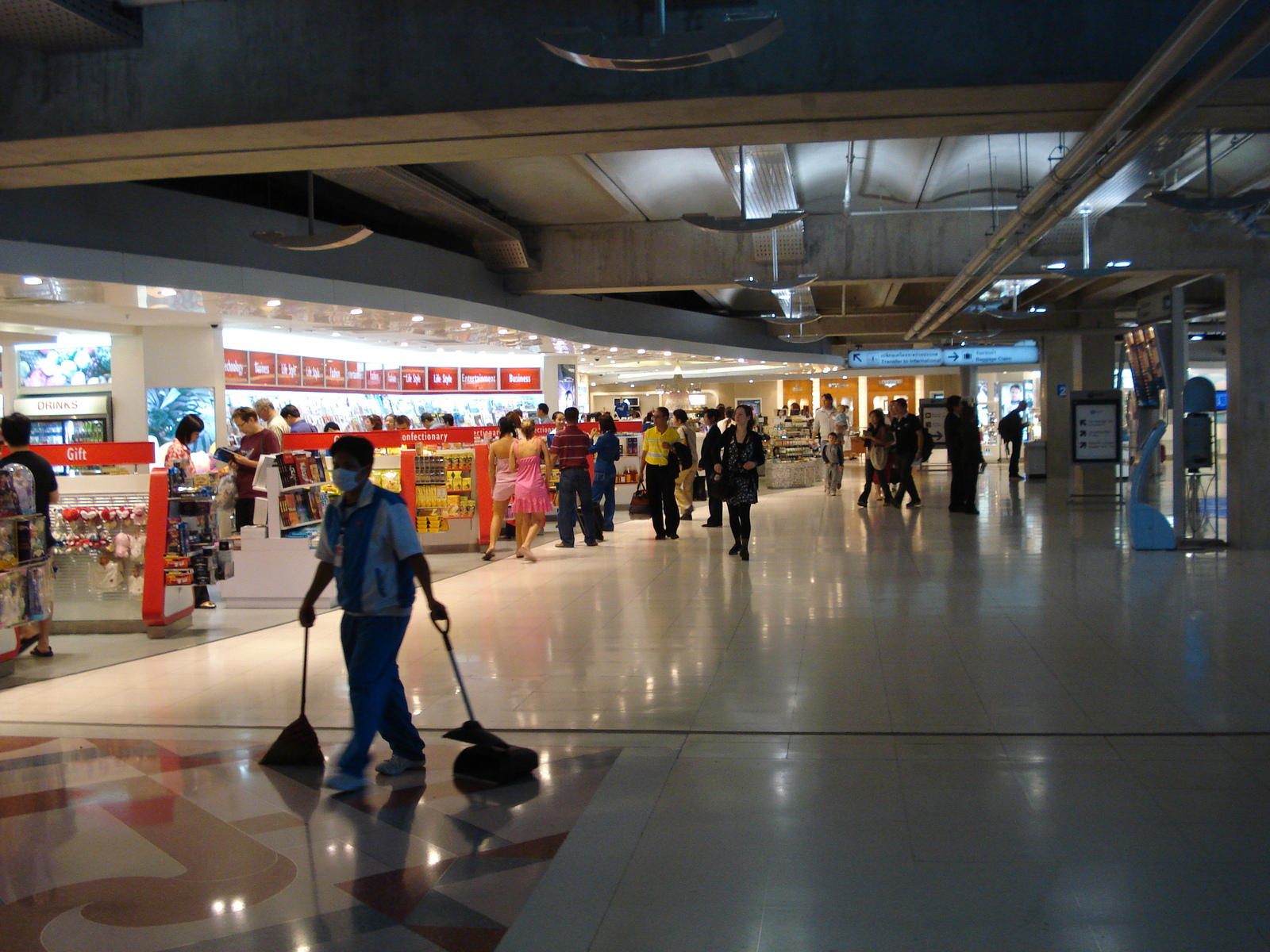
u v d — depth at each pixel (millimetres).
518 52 5191
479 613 7504
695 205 12234
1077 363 22828
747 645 6098
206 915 2785
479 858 3119
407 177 10156
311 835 3346
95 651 6527
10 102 5523
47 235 8734
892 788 3623
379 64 5277
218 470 9086
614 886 2893
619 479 16719
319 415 16984
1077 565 8891
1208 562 8773
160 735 4594
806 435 23031
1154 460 10953
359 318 12773
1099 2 5047
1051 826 3236
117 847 3287
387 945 2588
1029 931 2566
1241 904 2676
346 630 3912
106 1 5238
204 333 12766
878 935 2566
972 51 5074
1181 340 9562
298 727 4090
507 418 10656
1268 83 5367
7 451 7449
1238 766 3744
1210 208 7516
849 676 5262
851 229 12234
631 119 5426
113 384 12906
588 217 12984
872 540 11297
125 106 5434
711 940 2562
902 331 23797
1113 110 5230
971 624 6465
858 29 5105
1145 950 2461
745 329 25188
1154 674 5086
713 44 3930
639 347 19578
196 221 10297
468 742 3928
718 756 4043
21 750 4418
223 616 7758
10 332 12234
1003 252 10250
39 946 2633
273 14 5344
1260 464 9578
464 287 14016
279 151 5816
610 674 5469
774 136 5820
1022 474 25016
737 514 10039
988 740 4145
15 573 5938
